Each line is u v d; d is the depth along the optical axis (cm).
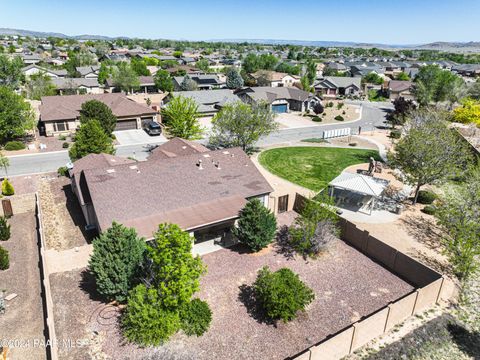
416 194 3528
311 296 2062
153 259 1844
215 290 2258
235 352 1794
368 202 3453
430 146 3284
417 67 18200
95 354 1748
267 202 3281
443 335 1962
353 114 8681
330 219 2714
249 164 3478
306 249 2723
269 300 1966
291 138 6303
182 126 4803
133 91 10644
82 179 3061
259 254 2677
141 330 1777
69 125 5884
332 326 1989
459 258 2362
